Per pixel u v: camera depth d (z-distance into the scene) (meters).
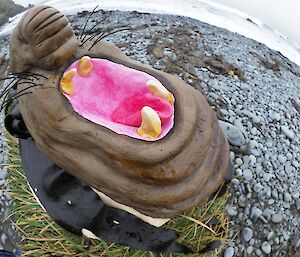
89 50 0.57
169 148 0.53
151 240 0.65
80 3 1.13
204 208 0.72
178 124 0.54
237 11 1.22
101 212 0.64
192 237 0.71
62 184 0.64
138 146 0.53
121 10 1.10
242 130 0.91
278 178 0.89
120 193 0.56
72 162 0.55
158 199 0.56
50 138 0.56
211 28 1.09
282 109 0.97
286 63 1.11
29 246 0.72
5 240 0.78
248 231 0.84
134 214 0.63
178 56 0.97
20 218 0.73
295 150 0.93
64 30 0.54
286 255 0.86
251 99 0.95
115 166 0.54
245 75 0.99
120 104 0.55
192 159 0.55
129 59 0.58
